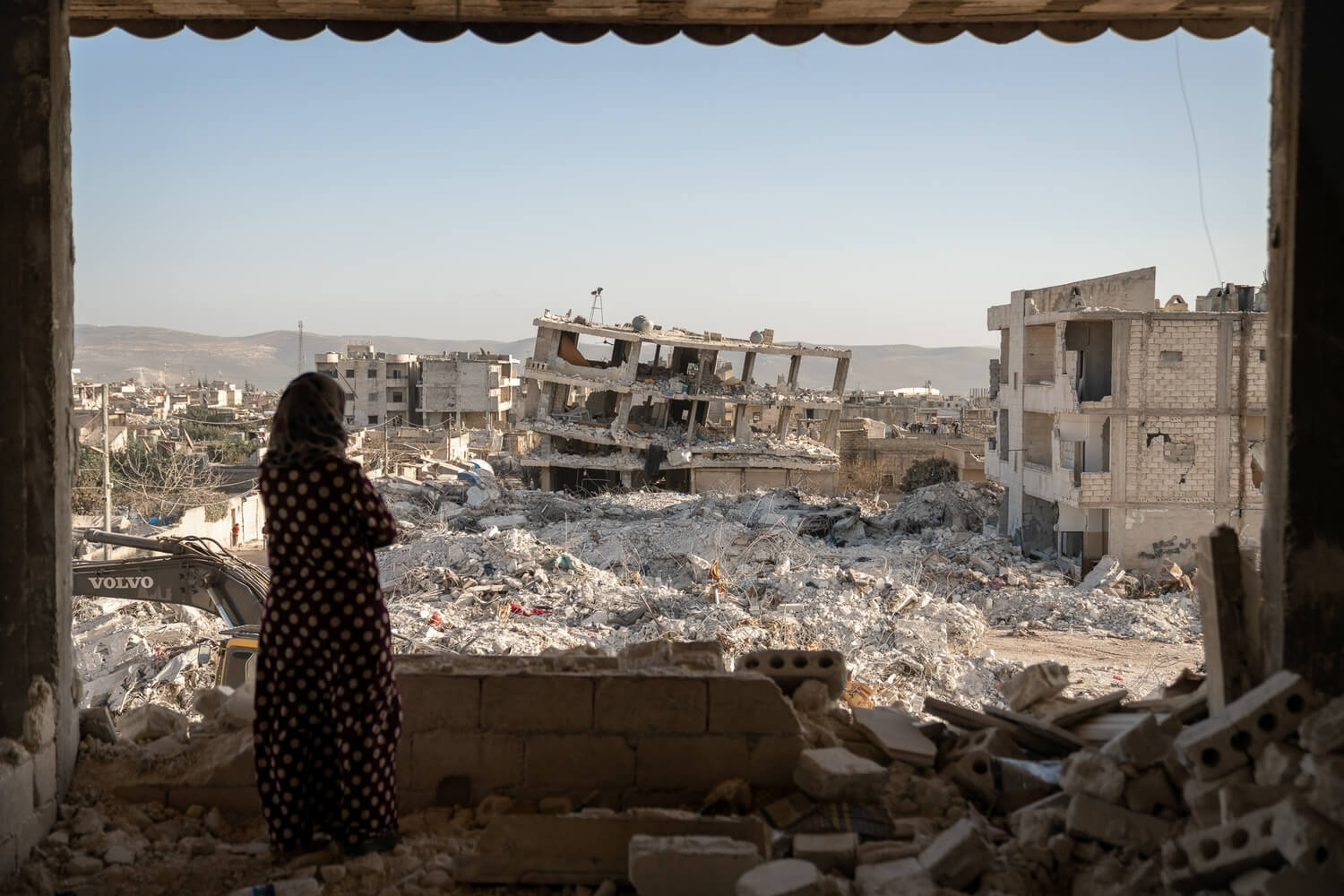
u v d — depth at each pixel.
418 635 20.95
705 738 4.97
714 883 3.93
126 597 17.50
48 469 4.65
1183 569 32.66
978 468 58.59
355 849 4.47
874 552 34.50
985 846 4.11
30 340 4.60
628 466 51.38
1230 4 6.37
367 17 6.46
